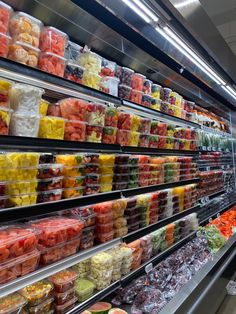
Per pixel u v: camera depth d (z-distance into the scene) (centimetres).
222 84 278
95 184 143
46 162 116
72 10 142
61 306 124
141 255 185
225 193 384
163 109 223
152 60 210
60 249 121
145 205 184
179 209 234
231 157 426
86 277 150
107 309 166
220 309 272
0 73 105
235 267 308
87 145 136
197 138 284
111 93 160
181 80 262
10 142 100
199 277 213
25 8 137
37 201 113
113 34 168
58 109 130
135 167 177
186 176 250
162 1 134
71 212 139
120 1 125
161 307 168
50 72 122
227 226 337
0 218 96
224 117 436
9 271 100
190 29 166
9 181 101
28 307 113
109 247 150
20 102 107
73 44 141
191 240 262
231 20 429
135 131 178
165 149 216
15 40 112
